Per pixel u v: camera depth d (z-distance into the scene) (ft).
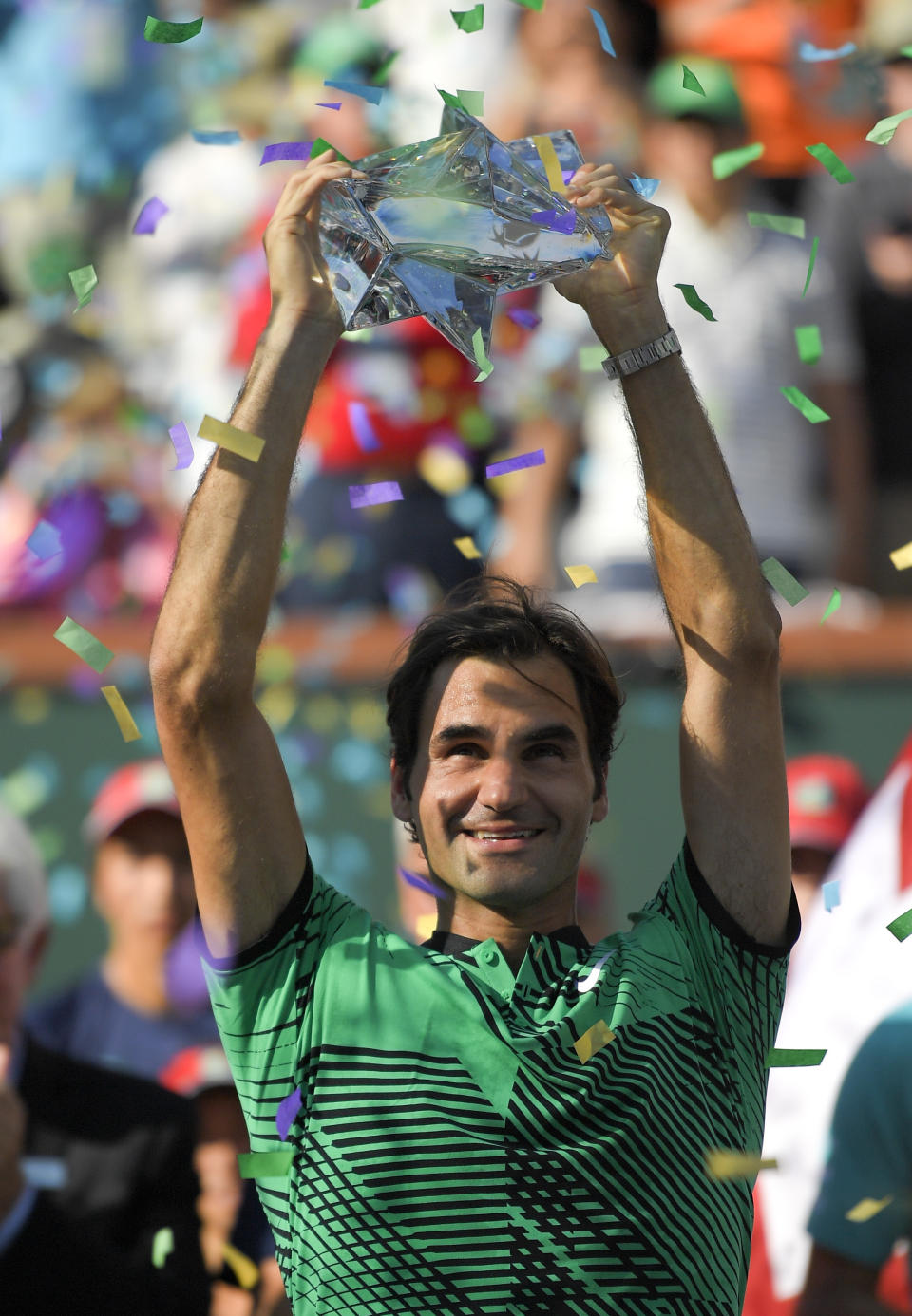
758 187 61.36
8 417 62.64
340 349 56.70
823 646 54.34
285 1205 25.89
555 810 27.32
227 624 26.35
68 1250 33.40
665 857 52.95
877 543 59.77
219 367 61.62
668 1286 24.62
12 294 66.49
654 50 65.16
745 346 57.98
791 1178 37.76
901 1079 34.32
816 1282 34.58
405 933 50.80
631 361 28.55
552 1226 24.54
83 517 60.85
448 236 27.55
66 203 67.46
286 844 27.04
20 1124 33.58
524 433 57.88
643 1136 25.41
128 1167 36.24
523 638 28.14
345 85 29.30
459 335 27.84
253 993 26.63
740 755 28.25
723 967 27.63
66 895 54.60
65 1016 45.34
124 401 62.85
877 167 61.36
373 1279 24.48
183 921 45.68
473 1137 25.08
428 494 56.75
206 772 26.55
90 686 55.77
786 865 28.32
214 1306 36.94
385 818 54.29
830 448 59.41
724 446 57.36
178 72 69.05
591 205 28.50
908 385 59.88
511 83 64.95
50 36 71.77
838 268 60.44
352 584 56.34
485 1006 26.18
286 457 26.99
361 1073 25.71
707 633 28.40
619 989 26.68
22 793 55.16
